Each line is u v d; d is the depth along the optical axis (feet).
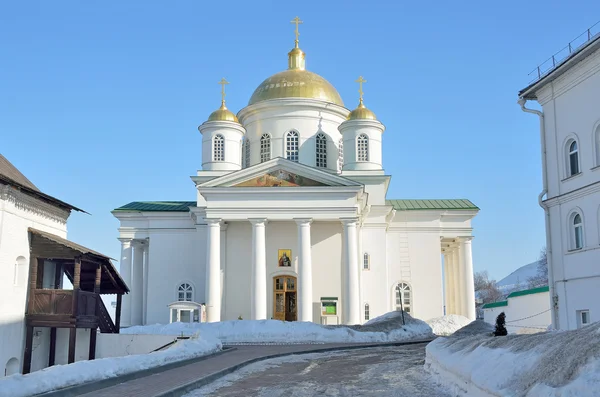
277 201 128.16
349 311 123.95
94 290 82.23
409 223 157.79
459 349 47.50
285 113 154.40
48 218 82.38
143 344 80.07
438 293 154.20
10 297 71.92
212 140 151.74
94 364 43.01
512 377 31.42
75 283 76.23
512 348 36.32
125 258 156.15
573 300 77.05
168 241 153.28
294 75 160.25
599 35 70.44
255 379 49.96
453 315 138.72
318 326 104.37
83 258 79.05
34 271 76.48
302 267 125.70
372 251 148.66
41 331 79.61
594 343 27.81
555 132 82.02
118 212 155.53
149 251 153.07
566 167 79.71
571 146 79.61
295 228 138.00
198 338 71.56
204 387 44.83
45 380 36.60
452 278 178.40
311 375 52.65
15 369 72.59
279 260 136.77
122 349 81.30
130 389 40.06
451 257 179.22
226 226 138.21
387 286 147.64
